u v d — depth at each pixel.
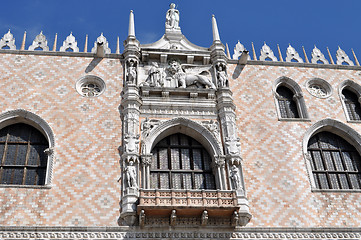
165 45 32.69
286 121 29.86
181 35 33.25
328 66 33.06
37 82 29.30
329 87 32.06
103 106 28.86
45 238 23.64
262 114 29.98
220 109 29.45
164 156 28.16
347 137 30.27
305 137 29.41
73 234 23.92
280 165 27.94
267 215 25.97
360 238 25.77
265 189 26.89
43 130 27.69
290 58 33.53
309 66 32.84
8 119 27.83
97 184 25.73
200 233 24.72
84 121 28.05
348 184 28.75
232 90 30.84
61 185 25.48
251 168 27.56
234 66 32.12
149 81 30.41
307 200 26.81
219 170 27.05
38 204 24.72
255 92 30.98
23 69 29.75
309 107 30.80
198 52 31.95
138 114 28.56
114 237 24.11
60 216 24.45
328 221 26.25
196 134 28.75
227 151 27.56
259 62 32.44
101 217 24.66
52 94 28.92
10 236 23.50
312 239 25.44
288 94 31.98
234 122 28.91
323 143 30.22
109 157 26.83
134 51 30.98
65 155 26.59
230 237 24.86
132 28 32.38
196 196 24.95
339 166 29.42
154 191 24.70
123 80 30.28
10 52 30.39
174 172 27.66
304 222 26.00
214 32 33.16
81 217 24.55
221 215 24.98
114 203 25.20
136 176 26.03
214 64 31.69
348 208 26.84
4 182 26.23
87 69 30.39
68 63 30.44
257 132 29.12
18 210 24.42
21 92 28.78
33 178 26.58
